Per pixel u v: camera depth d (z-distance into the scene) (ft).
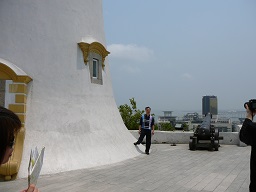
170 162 32.94
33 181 6.47
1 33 29.12
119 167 29.60
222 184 23.94
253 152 13.41
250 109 13.66
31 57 29.35
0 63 27.22
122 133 37.17
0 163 5.12
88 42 32.83
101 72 35.50
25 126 27.63
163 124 88.58
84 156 29.40
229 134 49.96
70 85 31.19
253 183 13.41
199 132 42.75
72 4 32.71
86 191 21.35
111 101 37.47
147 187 22.65
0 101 30.14
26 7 30.04
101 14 37.70
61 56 30.99
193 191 21.83
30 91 28.66
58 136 28.86
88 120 31.81
